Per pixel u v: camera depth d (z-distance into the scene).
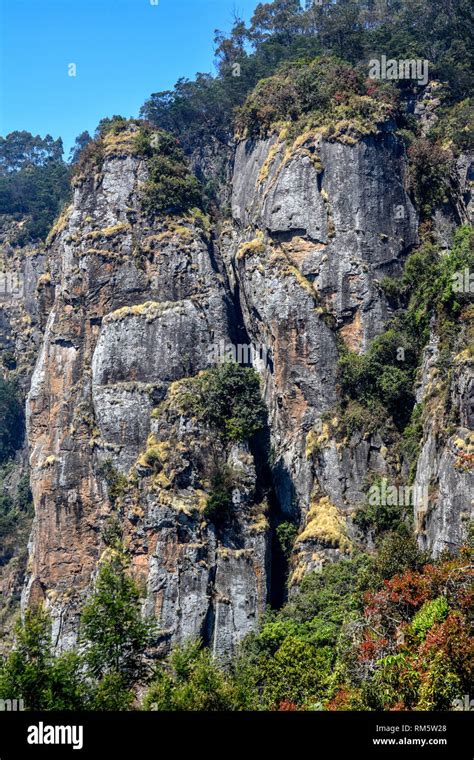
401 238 100.44
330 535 87.44
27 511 135.88
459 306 83.38
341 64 111.88
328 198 100.38
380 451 90.38
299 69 114.69
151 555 89.50
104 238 107.19
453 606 50.97
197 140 136.25
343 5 138.75
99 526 98.81
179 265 104.81
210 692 49.88
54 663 48.69
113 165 111.25
